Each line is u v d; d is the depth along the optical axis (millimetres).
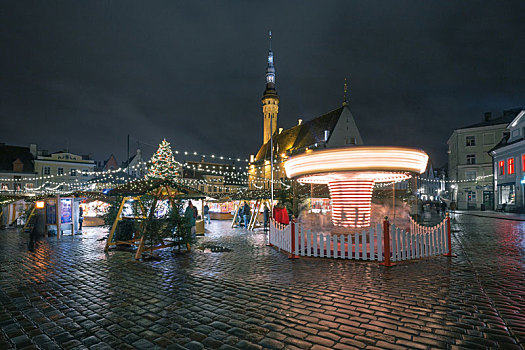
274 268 8148
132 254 10656
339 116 50875
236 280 6973
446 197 63812
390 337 4012
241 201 23375
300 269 7961
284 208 15867
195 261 9250
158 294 6012
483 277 6973
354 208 10539
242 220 25000
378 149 9055
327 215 23016
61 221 16422
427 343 3844
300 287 6324
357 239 8805
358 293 5867
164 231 10516
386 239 8156
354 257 9016
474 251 10180
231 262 9023
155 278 7270
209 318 4742
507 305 5180
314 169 10055
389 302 5352
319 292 5969
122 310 5160
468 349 3691
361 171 9422
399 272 7465
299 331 4223
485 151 47188
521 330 4211
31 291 6328
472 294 5773
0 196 24750
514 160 33938
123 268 8414
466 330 4215
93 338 4141
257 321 4590
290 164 11180
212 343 3918
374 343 3848
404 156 9312
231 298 5688
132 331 4336
